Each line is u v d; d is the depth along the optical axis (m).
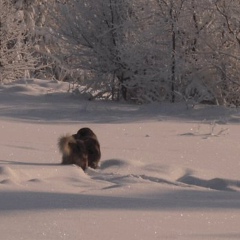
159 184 7.19
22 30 30.80
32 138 11.35
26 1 35.75
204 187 7.69
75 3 21.34
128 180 7.39
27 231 4.16
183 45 19.84
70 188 6.71
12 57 30.44
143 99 20.39
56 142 10.89
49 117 15.75
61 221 4.48
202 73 19.47
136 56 19.92
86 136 8.77
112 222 4.58
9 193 5.62
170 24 19.72
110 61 21.09
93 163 8.61
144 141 11.52
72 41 21.33
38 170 7.57
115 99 21.34
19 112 16.50
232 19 18.97
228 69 19.27
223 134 12.93
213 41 19.33
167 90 19.91
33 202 5.17
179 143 11.36
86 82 21.58
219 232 4.50
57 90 23.36
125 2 20.59
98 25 21.06
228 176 8.36
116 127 13.58
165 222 4.72
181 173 8.48
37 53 34.62
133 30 20.42
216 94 19.28
